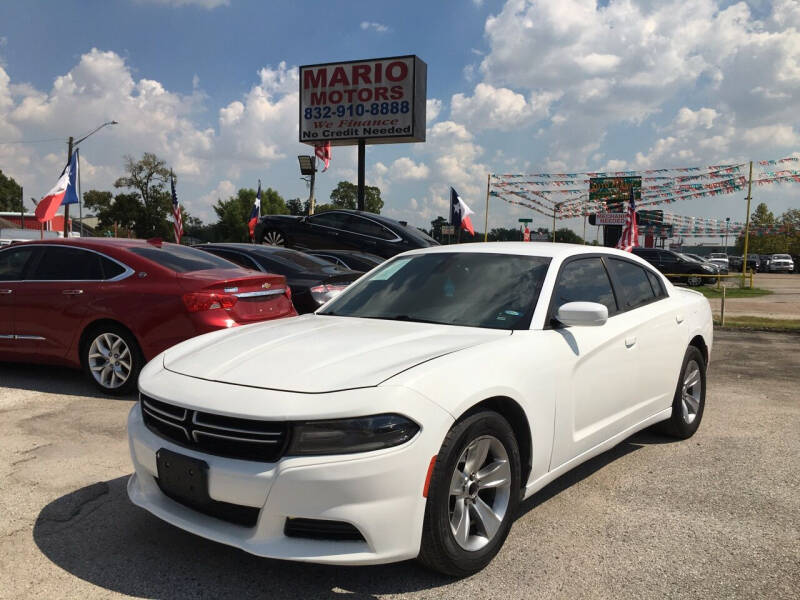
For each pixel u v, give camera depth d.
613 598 2.61
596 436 3.65
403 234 14.13
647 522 3.36
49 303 5.94
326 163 22.77
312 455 2.42
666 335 4.39
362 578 2.74
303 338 3.19
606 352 3.68
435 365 2.71
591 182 28.53
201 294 5.52
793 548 3.07
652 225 43.78
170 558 2.88
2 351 6.20
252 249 8.40
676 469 4.21
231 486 2.49
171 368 2.99
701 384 5.04
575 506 3.57
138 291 5.66
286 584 2.68
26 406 5.44
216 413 2.54
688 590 2.68
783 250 67.69
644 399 4.19
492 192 28.91
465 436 2.68
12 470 3.93
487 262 3.86
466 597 2.60
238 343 3.21
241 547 2.49
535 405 3.08
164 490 2.83
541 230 40.69
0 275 6.28
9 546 2.97
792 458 4.46
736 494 3.77
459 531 2.72
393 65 21.22
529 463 3.09
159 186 91.81
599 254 4.18
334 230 14.80
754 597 2.63
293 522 2.48
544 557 2.96
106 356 5.80
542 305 3.42
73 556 2.88
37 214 21.34
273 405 2.49
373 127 21.59
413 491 2.49
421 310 3.62
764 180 22.45
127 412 5.27
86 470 3.95
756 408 5.93
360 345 3.01
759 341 10.73
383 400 2.48
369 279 4.20
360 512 2.42
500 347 3.02
